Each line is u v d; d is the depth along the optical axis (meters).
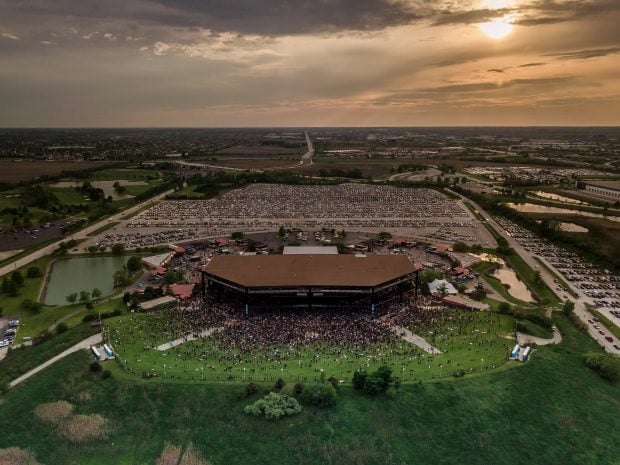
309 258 193.25
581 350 137.38
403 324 153.50
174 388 112.75
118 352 131.00
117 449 98.50
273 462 95.38
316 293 167.38
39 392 114.06
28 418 106.31
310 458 96.19
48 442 100.19
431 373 120.69
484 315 162.75
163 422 104.38
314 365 124.12
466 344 138.62
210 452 97.44
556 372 123.62
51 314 166.75
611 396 117.94
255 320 156.50
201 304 173.00
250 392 110.81
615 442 103.50
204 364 123.81
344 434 101.25
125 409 107.62
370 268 182.62
